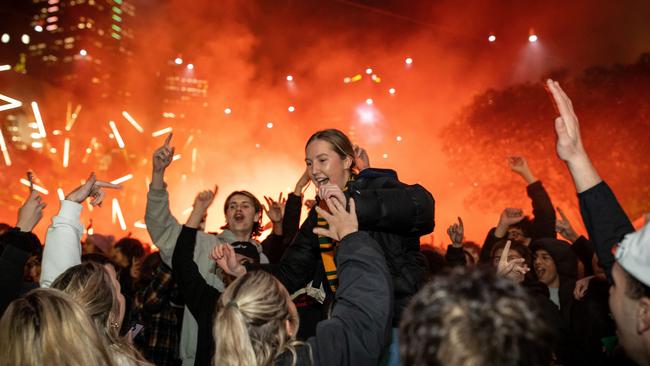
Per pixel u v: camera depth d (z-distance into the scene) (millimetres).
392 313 2342
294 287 3459
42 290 2287
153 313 4918
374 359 2250
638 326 1755
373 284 2307
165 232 4176
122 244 6414
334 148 3477
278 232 5902
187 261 3566
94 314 2602
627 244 1758
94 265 2725
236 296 2398
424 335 1280
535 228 6395
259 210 5652
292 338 2412
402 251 2979
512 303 1246
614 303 1844
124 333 4691
